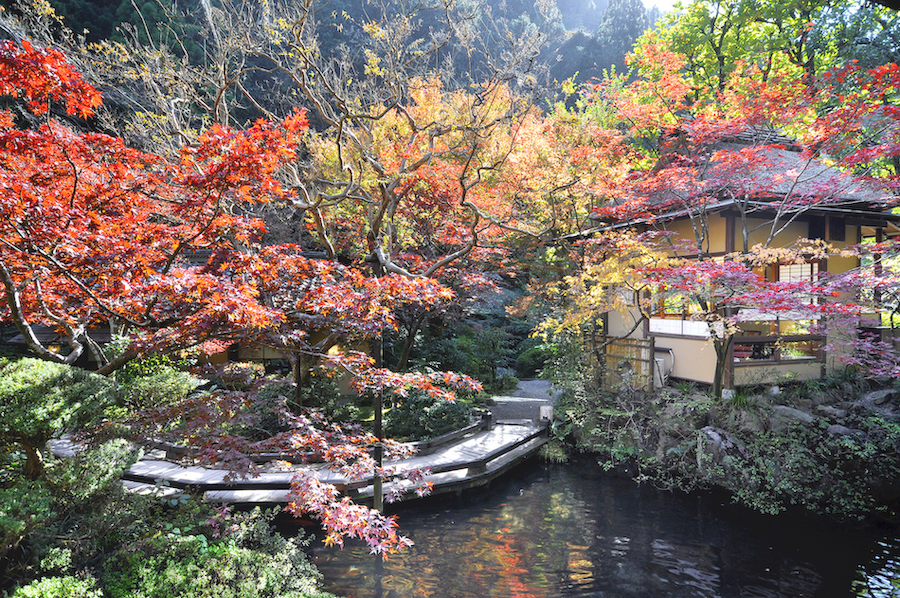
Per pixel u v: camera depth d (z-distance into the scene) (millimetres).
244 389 12023
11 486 5449
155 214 7410
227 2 8805
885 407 10250
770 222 11250
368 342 11688
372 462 5973
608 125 16984
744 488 9484
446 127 9422
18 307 5363
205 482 8383
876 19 15016
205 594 4738
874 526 8469
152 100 9641
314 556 7230
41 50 3865
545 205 12977
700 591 6664
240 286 5219
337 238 12766
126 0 16672
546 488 10039
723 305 9578
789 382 11523
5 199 4246
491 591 6562
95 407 5332
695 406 10695
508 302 20891
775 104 9734
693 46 20891
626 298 12781
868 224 12562
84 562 4992
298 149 10492
